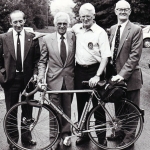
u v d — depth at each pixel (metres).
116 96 3.70
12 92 3.88
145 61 11.24
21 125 3.99
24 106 3.87
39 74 3.85
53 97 3.94
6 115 3.76
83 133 3.92
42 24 55.50
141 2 21.81
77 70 4.01
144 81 8.05
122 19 3.86
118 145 4.11
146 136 4.43
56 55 3.87
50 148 4.00
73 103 6.00
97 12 26.06
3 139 4.32
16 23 3.67
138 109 3.89
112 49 3.99
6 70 3.78
